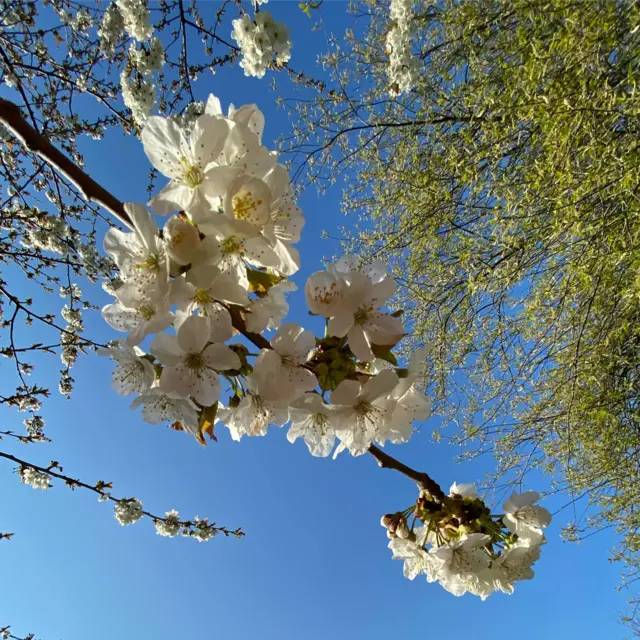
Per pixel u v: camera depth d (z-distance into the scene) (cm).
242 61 430
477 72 459
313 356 154
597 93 367
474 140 515
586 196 395
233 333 141
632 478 578
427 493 214
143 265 139
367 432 158
